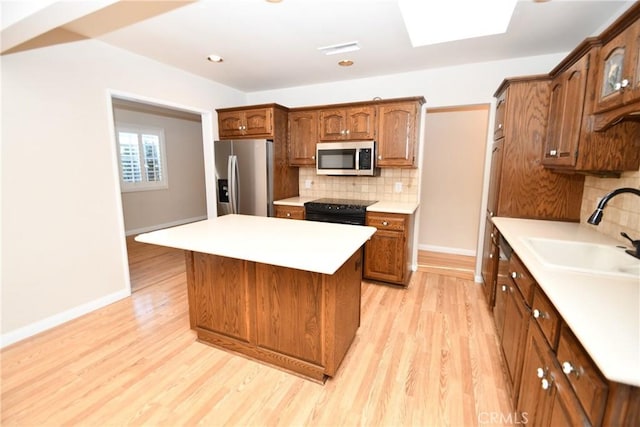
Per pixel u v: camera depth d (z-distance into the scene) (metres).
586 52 1.76
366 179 3.86
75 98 2.42
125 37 2.49
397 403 1.65
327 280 1.70
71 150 2.42
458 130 4.32
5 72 2.04
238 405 1.63
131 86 2.84
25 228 2.19
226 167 3.83
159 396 1.69
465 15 1.98
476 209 4.39
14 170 2.12
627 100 1.36
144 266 3.87
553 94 2.24
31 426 1.49
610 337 0.81
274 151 3.70
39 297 2.29
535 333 1.28
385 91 3.58
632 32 1.33
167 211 6.10
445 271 3.76
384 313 2.66
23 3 1.56
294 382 1.81
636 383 0.67
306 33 2.41
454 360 2.01
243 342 2.03
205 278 2.09
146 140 5.63
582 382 0.84
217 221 2.47
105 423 1.51
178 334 2.30
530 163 2.47
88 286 2.61
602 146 1.73
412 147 3.23
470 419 1.55
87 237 2.57
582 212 2.35
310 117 3.73
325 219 3.47
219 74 3.51
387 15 2.11
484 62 3.08
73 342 2.18
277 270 1.82
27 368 1.90
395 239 3.13
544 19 2.15
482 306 2.80
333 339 1.74
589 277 1.24
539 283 1.21
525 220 2.47
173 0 1.92
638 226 1.63
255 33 2.41
